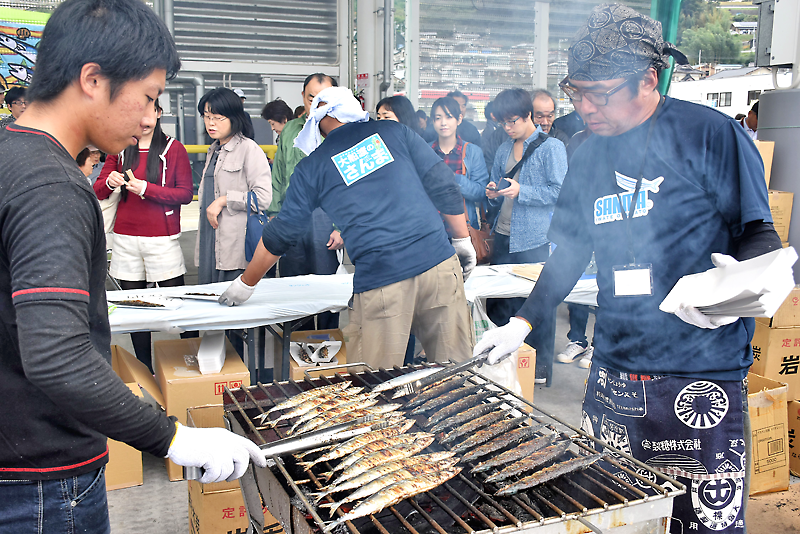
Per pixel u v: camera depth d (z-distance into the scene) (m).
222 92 3.55
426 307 2.49
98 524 1.17
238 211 3.63
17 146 0.96
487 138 5.07
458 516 1.14
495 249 4.23
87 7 0.96
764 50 3.36
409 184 2.44
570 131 4.33
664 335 1.53
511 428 1.51
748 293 1.05
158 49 1.02
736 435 1.52
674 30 3.48
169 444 1.10
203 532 2.12
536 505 1.22
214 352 2.79
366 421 1.53
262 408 1.71
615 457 1.62
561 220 1.79
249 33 9.23
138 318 2.58
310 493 1.20
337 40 9.72
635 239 1.53
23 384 1.02
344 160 2.40
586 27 1.39
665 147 1.46
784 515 2.52
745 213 1.35
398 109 4.08
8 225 0.92
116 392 0.99
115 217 3.61
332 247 4.01
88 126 1.03
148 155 3.47
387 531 1.11
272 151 7.44
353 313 2.55
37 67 0.99
